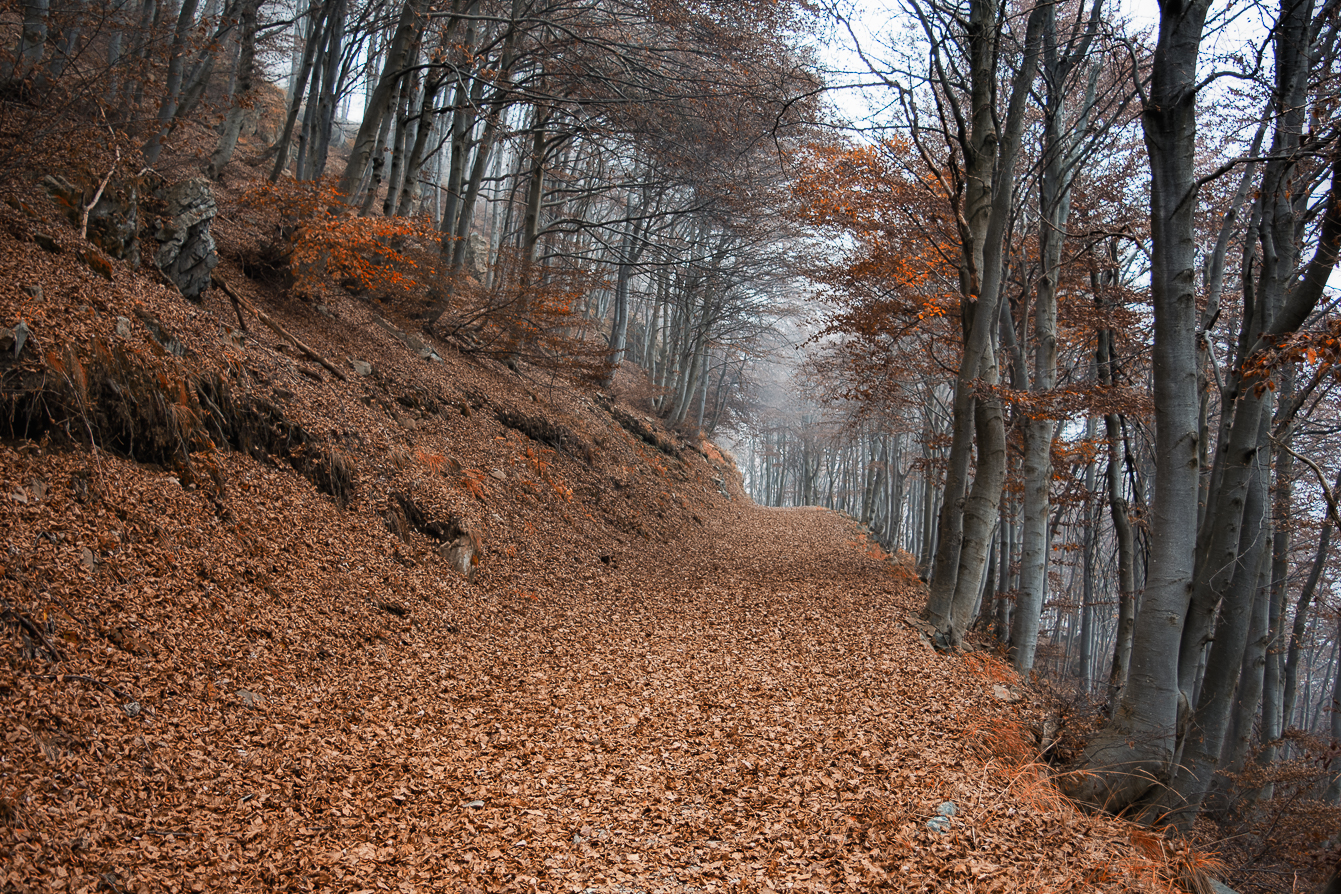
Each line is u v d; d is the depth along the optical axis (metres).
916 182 13.20
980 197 10.97
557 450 17.20
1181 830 6.88
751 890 4.25
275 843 4.29
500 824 4.90
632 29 17.55
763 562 18.17
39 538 5.51
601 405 25.31
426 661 7.70
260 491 8.12
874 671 9.01
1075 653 34.00
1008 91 14.23
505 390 17.39
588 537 14.62
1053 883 4.48
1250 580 7.75
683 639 10.02
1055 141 11.80
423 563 9.66
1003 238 12.16
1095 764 6.38
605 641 9.61
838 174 13.39
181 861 3.92
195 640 5.96
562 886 4.24
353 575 8.34
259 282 12.61
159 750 4.73
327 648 7.04
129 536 6.24
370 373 12.45
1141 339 12.98
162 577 6.22
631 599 12.09
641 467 22.28
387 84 13.95
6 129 8.07
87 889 3.47
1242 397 7.24
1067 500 14.84
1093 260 12.61
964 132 10.17
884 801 5.42
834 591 14.48
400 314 15.27
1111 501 12.28
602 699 7.46
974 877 4.47
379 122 14.10
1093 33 10.62
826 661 9.30
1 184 7.80
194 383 7.86
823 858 4.63
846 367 16.70
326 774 5.18
